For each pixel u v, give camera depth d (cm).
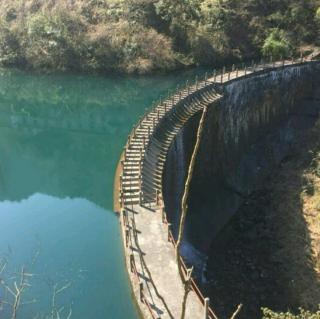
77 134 6088
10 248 3234
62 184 4609
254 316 3216
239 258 3812
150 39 8206
